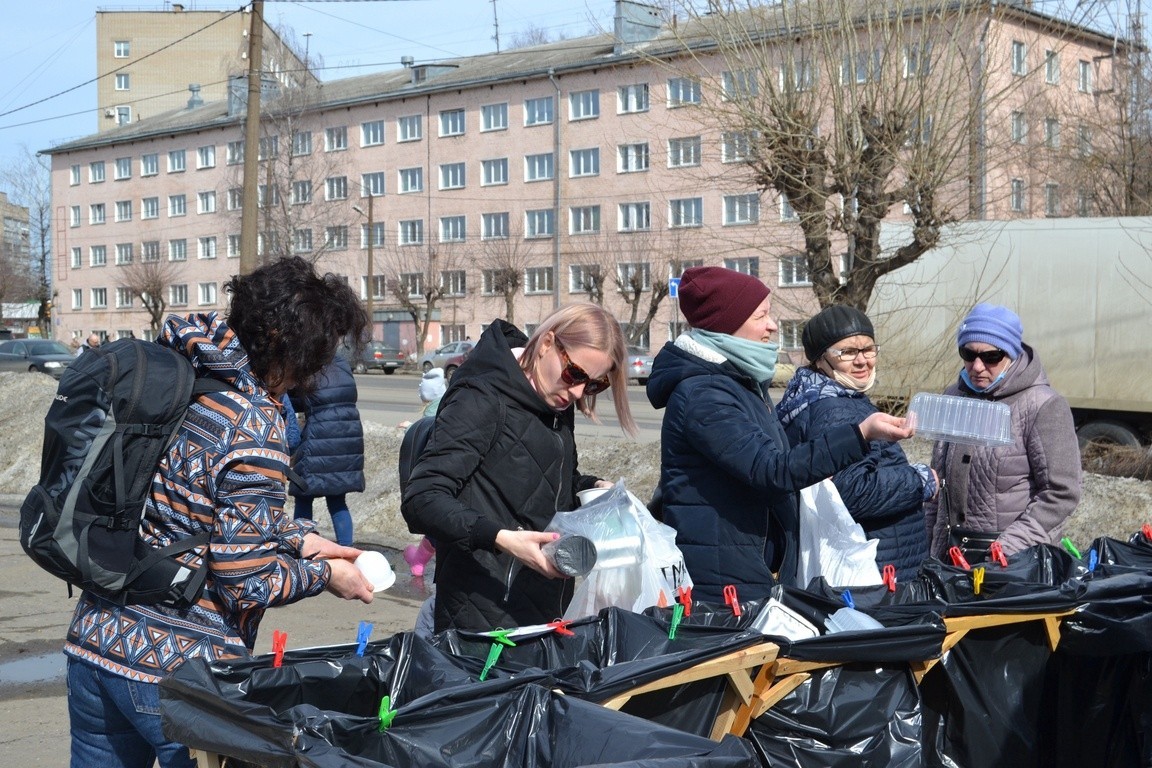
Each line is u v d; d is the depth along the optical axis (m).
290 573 2.29
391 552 8.38
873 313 10.46
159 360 2.27
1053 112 13.92
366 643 2.35
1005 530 3.91
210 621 2.29
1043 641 3.02
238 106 62.75
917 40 8.93
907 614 2.88
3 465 13.73
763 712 2.53
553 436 2.88
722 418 2.97
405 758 1.91
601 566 2.79
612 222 48.16
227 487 2.23
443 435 2.75
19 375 16.98
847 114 9.04
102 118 86.69
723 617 2.83
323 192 58.50
